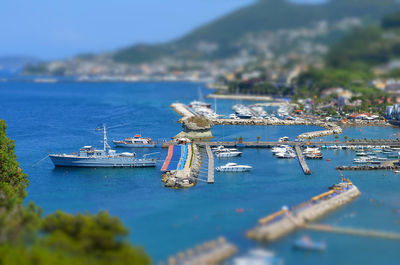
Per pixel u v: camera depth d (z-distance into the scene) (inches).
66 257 5329.7
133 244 6806.1
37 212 7175.2
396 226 7391.7
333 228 7308.1
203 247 6560.0
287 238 6943.9
